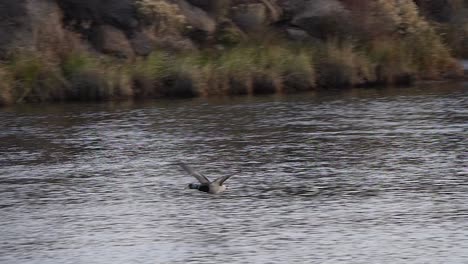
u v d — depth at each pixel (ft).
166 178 134.41
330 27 240.53
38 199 124.16
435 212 116.37
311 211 117.60
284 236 108.37
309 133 163.94
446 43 265.34
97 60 215.92
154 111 189.98
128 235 109.70
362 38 238.48
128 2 229.04
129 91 210.18
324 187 128.67
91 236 109.40
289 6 246.27
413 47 238.48
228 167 139.95
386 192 125.59
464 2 287.48
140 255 103.09
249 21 241.35
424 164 140.46
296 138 159.84
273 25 245.45
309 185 129.59
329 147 152.46
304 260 100.68
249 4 243.40
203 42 236.84
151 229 111.86
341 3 243.40
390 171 136.67
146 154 149.28
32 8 218.18
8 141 159.84
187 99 208.33
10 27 215.51
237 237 108.47
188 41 231.71
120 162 144.25
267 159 144.77
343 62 225.35
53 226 112.88
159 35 230.48
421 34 242.37
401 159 143.84
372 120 175.83
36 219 115.65
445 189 126.62
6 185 131.03
